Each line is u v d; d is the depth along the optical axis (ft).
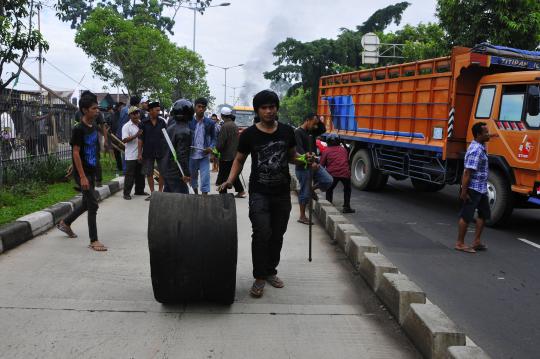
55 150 39.50
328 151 33.01
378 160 42.24
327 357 12.17
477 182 23.81
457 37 52.08
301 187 27.20
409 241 26.21
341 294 16.48
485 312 16.60
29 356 11.65
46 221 23.43
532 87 28.17
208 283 14.20
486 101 31.42
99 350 12.06
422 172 36.73
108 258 19.35
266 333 13.32
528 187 28.14
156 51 83.71
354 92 45.80
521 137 28.50
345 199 33.60
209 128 29.99
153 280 14.12
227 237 14.08
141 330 13.20
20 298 15.01
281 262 20.04
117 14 82.74
